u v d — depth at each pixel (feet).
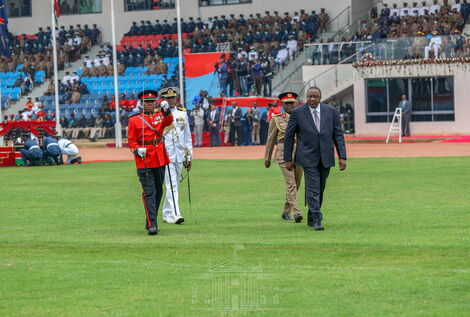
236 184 83.56
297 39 203.92
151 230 50.08
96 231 52.19
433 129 179.83
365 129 183.32
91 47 238.48
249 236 47.88
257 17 220.23
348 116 189.16
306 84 188.44
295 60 194.59
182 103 172.45
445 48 177.78
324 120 50.47
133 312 30.76
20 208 66.13
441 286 33.47
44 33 239.30
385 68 180.65
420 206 60.64
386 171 93.56
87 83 212.43
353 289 33.32
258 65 185.68
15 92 218.79
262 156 134.31
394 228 49.73
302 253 41.57
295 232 49.26
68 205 67.97
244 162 118.83
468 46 177.06
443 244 42.83
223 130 174.70
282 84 193.06
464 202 62.64
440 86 179.01
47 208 65.87
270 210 62.03
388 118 181.88
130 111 192.34
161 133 51.72
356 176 87.76
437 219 53.31
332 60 186.80
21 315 30.81
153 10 240.12
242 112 174.70
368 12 212.23
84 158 144.97
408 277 35.22
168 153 57.52
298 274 36.45
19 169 119.65
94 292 34.14
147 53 216.54
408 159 113.29
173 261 40.57
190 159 58.34
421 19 194.29
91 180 93.97
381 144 159.74
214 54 188.55
